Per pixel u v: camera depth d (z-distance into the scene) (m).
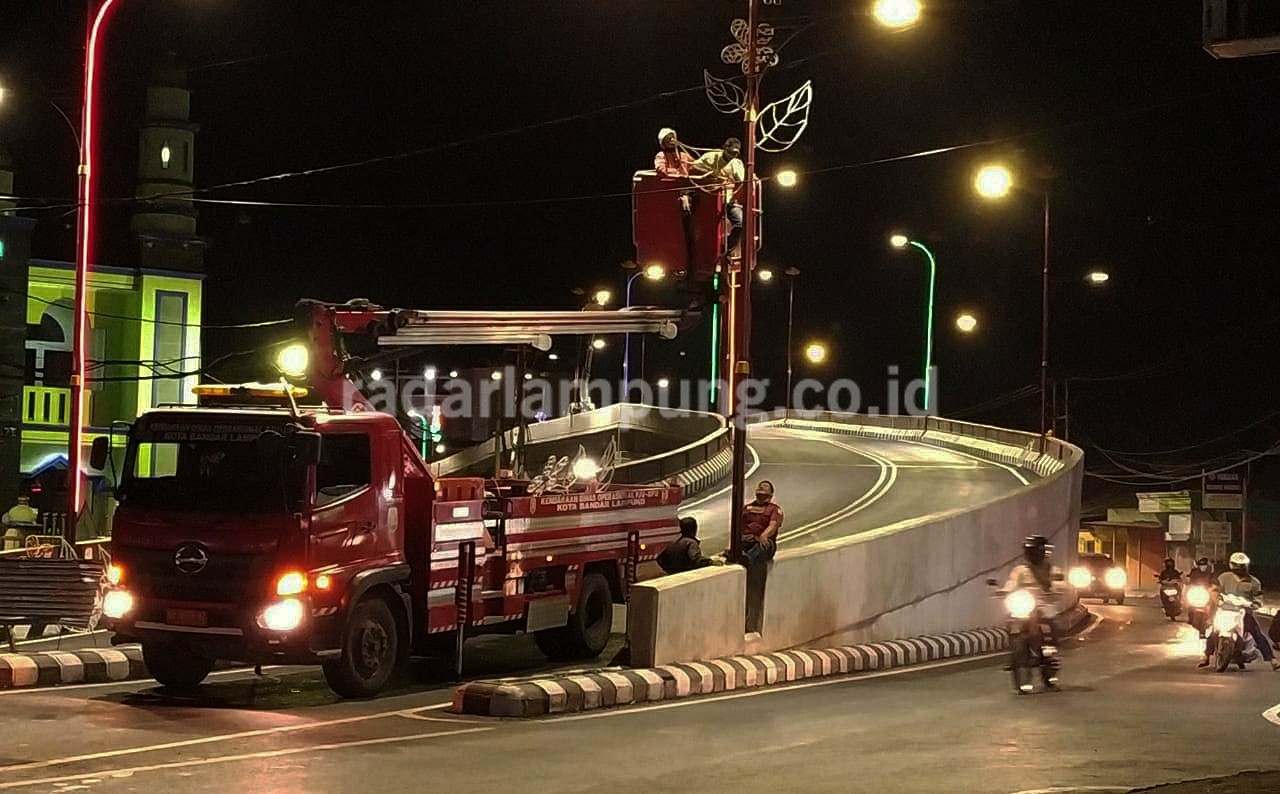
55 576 16.08
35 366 49.16
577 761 10.45
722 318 60.00
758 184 20.47
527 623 16.41
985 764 10.43
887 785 9.49
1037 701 15.15
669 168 20.06
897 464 48.62
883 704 14.58
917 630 22.38
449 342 15.88
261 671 16.12
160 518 13.41
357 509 13.76
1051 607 16.41
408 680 15.55
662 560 18.97
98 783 9.07
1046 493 29.31
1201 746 11.56
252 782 9.26
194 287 50.62
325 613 13.33
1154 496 63.50
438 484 14.84
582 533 17.52
